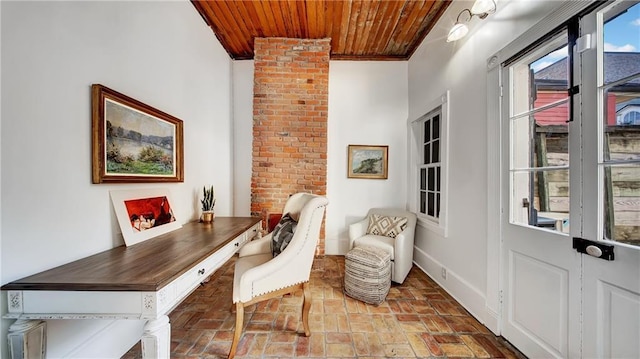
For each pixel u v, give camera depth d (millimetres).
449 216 2312
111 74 1396
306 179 3176
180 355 1469
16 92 966
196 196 2410
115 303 942
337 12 2549
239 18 2662
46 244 1068
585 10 1134
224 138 3121
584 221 1141
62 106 1133
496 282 1689
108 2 1376
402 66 3447
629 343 986
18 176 977
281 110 3148
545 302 1343
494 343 1597
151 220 1673
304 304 1662
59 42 1118
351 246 2822
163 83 1879
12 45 951
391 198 3477
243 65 3420
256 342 1586
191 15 2301
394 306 2057
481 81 1886
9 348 932
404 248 2533
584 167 1144
